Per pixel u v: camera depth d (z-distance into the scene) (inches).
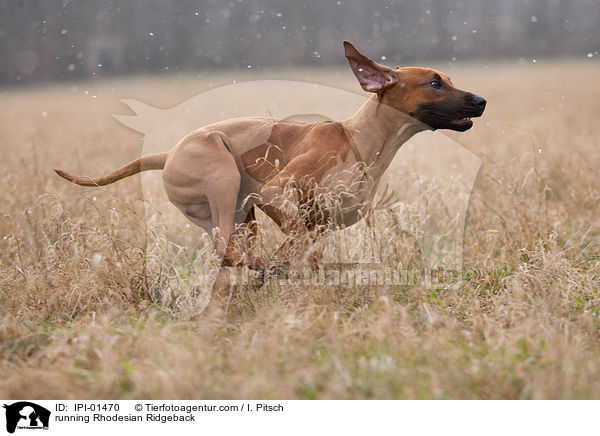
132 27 2253.9
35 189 446.6
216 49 2308.1
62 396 239.0
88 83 1860.2
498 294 316.2
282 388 232.1
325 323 271.3
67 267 321.4
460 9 2498.8
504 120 796.6
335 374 236.1
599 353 250.5
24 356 263.4
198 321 286.7
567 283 309.1
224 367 252.7
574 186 460.8
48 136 786.8
